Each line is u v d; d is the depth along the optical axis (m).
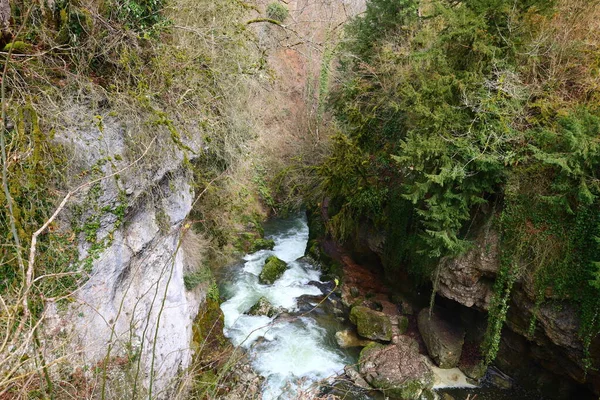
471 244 7.99
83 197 4.14
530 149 6.93
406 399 8.04
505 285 8.02
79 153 4.13
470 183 7.48
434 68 8.02
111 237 4.47
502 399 8.25
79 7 4.31
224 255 10.15
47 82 3.98
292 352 9.29
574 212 6.91
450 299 9.56
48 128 3.93
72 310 3.70
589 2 7.39
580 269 6.85
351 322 10.38
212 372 7.38
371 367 8.73
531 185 7.32
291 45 9.20
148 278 5.50
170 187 5.53
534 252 7.36
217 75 5.90
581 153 5.98
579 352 7.20
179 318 6.36
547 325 7.47
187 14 5.66
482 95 7.01
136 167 4.74
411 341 9.60
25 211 3.49
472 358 9.02
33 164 3.53
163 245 5.87
